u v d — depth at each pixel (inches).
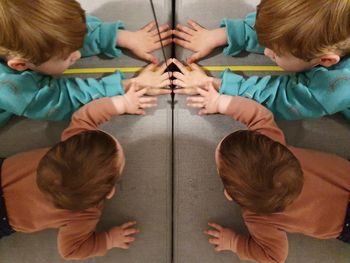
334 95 45.4
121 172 44.5
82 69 48.2
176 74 48.2
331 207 43.4
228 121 47.7
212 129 47.6
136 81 47.7
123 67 48.6
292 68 46.4
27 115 47.2
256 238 43.8
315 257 45.6
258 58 48.6
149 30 48.2
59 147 41.1
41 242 45.9
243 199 40.4
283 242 43.7
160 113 47.7
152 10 48.6
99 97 46.8
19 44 42.3
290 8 42.1
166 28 48.4
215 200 46.7
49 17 42.0
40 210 43.4
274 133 44.9
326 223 43.6
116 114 46.8
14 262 46.0
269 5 43.0
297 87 46.5
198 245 46.2
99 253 45.1
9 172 44.5
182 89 47.9
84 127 45.3
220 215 46.4
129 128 47.2
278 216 42.7
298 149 45.4
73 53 45.5
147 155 47.1
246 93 46.9
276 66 48.1
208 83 47.7
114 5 48.7
